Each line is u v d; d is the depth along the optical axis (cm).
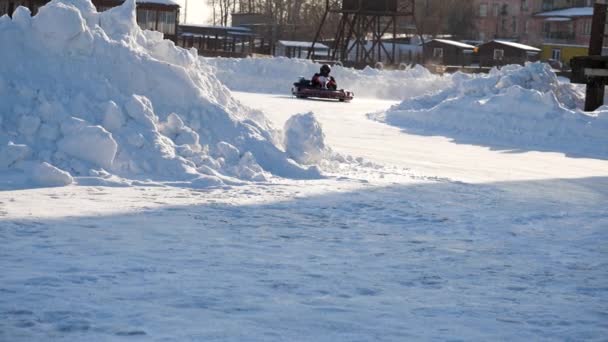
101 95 3067
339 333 1231
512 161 4166
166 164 2870
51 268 1547
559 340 1250
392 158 3972
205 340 1165
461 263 1794
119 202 2352
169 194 2544
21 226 1938
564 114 5462
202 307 1334
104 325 1215
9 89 2988
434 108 6244
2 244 1739
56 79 3077
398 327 1279
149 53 3475
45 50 3147
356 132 5341
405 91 11406
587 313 1417
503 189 3089
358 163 3525
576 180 3512
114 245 1783
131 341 1145
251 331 1217
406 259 1806
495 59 19450
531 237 2164
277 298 1416
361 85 11400
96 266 1579
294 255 1786
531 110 5606
